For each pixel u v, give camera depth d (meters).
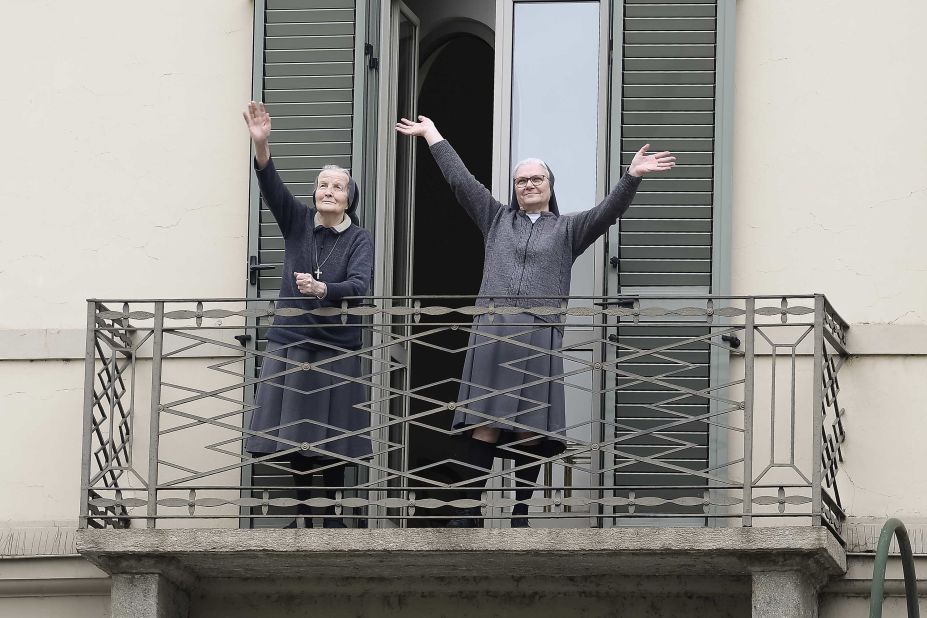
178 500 22.56
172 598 23.17
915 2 24.55
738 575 23.06
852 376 23.80
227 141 25.19
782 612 22.02
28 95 25.42
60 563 23.94
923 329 23.73
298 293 23.33
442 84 29.12
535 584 23.56
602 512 23.66
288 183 24.66
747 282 24.16
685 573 23.12
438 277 30.84
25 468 24.50
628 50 24.45
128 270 24.94
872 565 23.03
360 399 23.33
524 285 23.03
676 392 23.70
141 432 24.52
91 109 25.34
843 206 24.20
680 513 23.45
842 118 24.41
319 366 23.14
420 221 30.84
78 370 24.70
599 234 23.11
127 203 25.11
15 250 25.03
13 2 25.62
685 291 23.97
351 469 23.81
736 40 24.66
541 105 25.25
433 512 25.88
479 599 23.69
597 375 23.89
